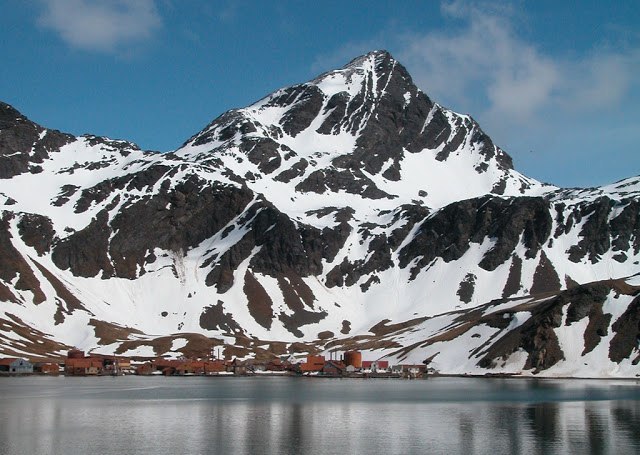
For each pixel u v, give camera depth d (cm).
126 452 9381
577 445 9794
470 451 9456
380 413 13288
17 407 14225
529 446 9756
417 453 9362
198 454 9262
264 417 12725
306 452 9438
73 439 10306
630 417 12400
